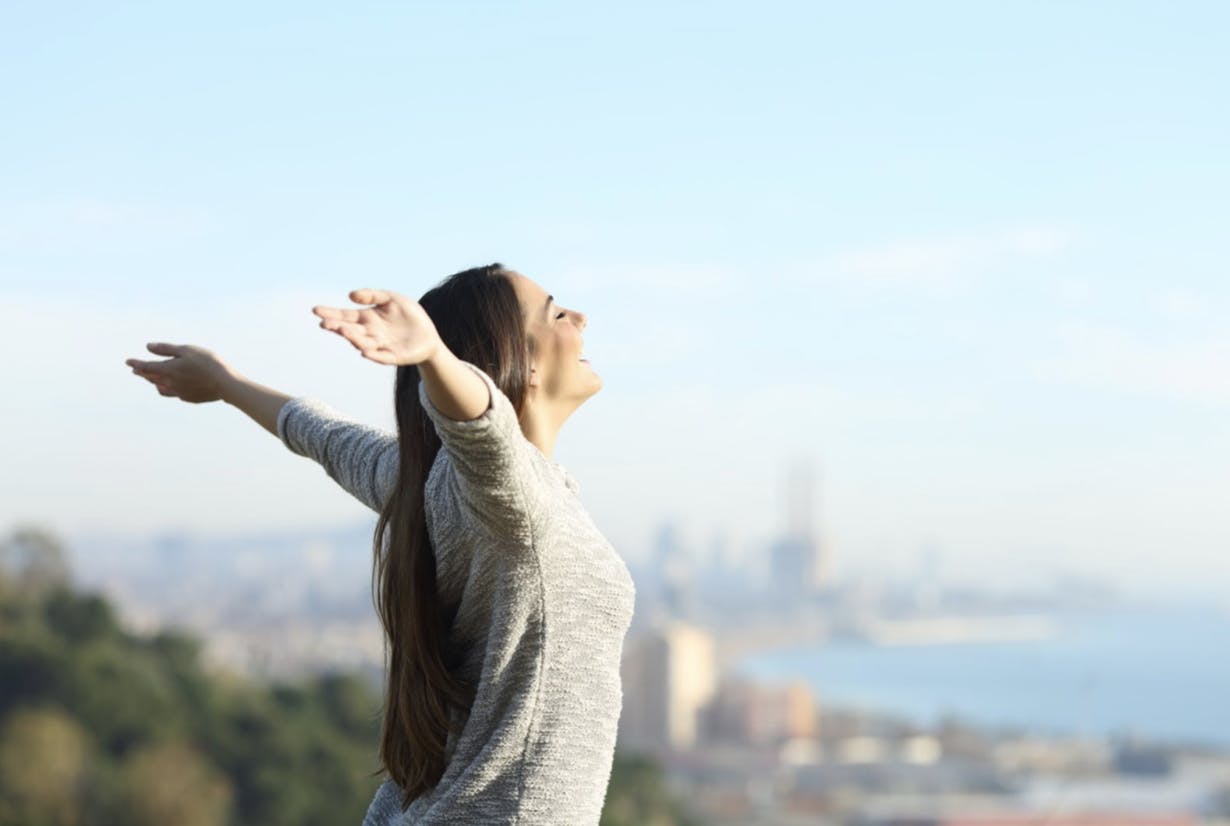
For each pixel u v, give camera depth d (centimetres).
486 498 217
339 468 272
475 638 234
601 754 234
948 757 15088
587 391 258
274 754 4462
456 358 221
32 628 4509
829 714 17512
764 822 10212
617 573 235
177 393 306
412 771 235
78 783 4016
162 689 4491
